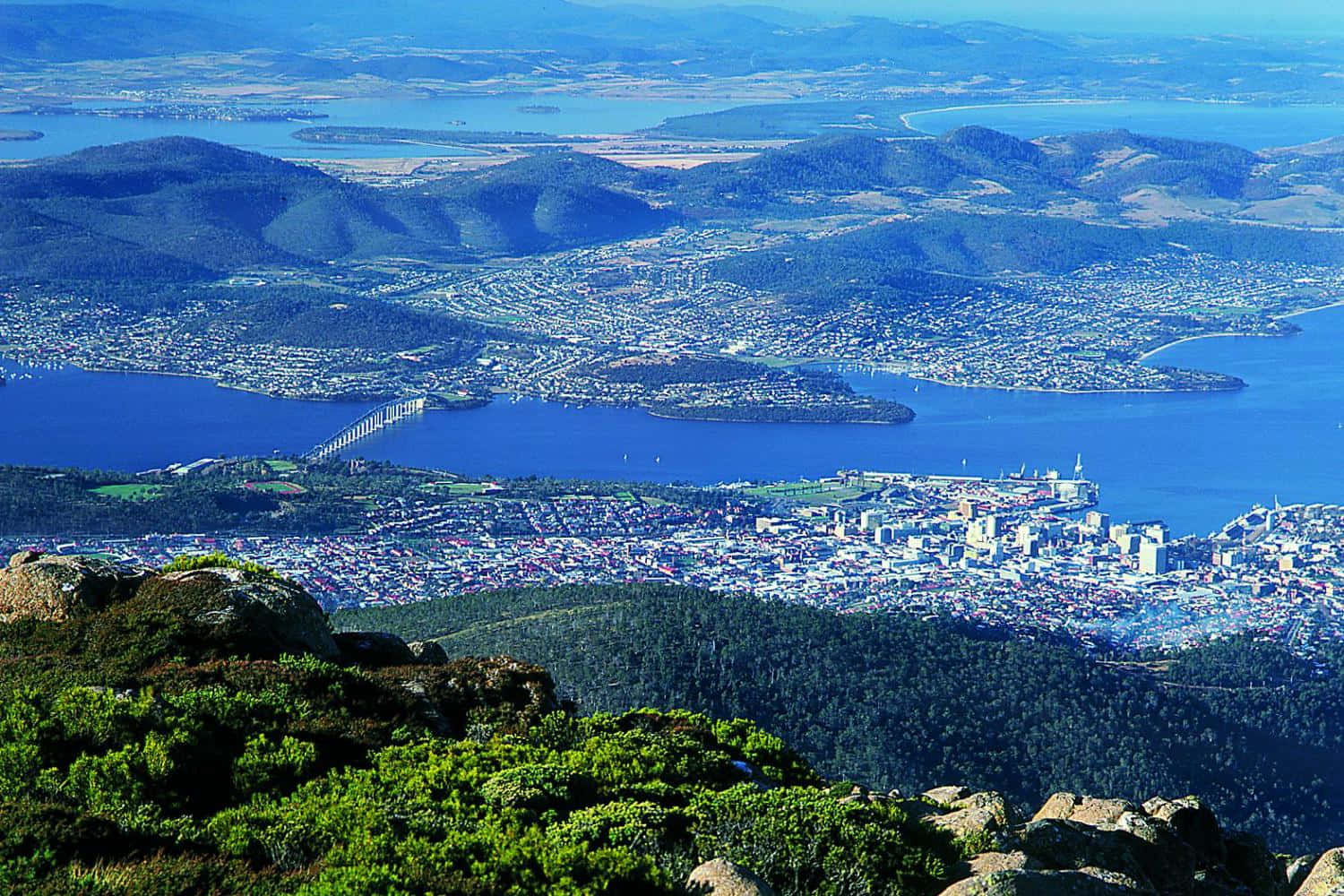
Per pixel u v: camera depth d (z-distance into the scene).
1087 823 46.81
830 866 41.31
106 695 46.44
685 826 42.81
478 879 37.28
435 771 44.03
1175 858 46.28
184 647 52.97
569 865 38.12
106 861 38.44
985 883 38.41
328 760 46.50
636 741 50.19
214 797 43.75
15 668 50.50
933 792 55.69
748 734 56.72
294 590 57.19
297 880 37.28
